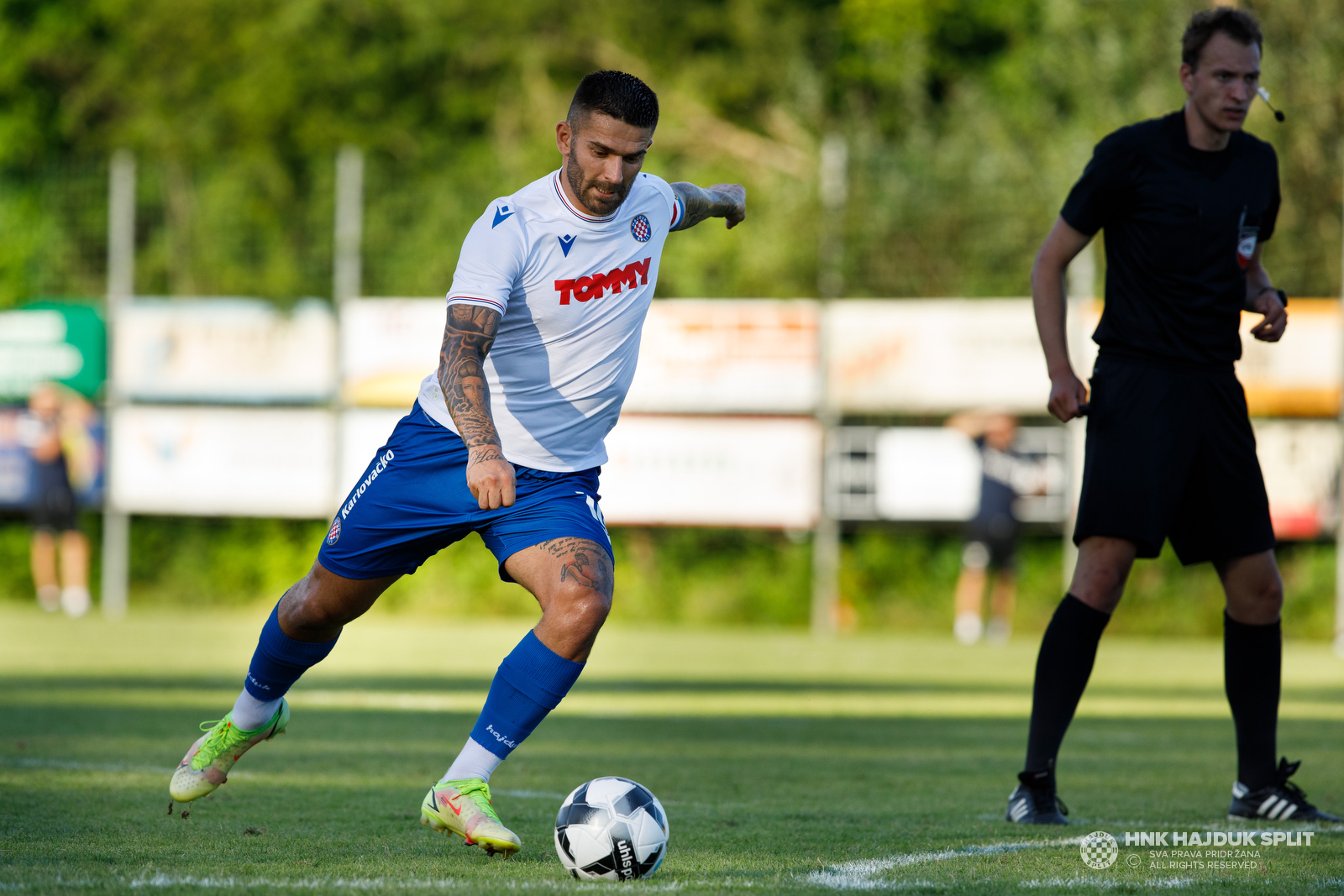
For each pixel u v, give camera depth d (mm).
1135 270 15125
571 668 12531
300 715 26234
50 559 58438
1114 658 45875
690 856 12844
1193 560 15609
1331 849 13375
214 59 77625
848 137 68312
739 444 54469
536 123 74500
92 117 82000
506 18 76188
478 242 12617
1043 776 15062
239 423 57500
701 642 50469
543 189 12867
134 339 58219
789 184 64000
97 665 36625
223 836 13469
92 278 65125
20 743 21172
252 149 74938
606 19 76625
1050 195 59875
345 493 56906
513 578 12992
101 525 64875
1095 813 15844
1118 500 15031
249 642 44938
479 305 12359
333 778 18016
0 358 58625
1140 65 62531
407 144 76625
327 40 76500
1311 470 50812
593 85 12273
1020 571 58125
